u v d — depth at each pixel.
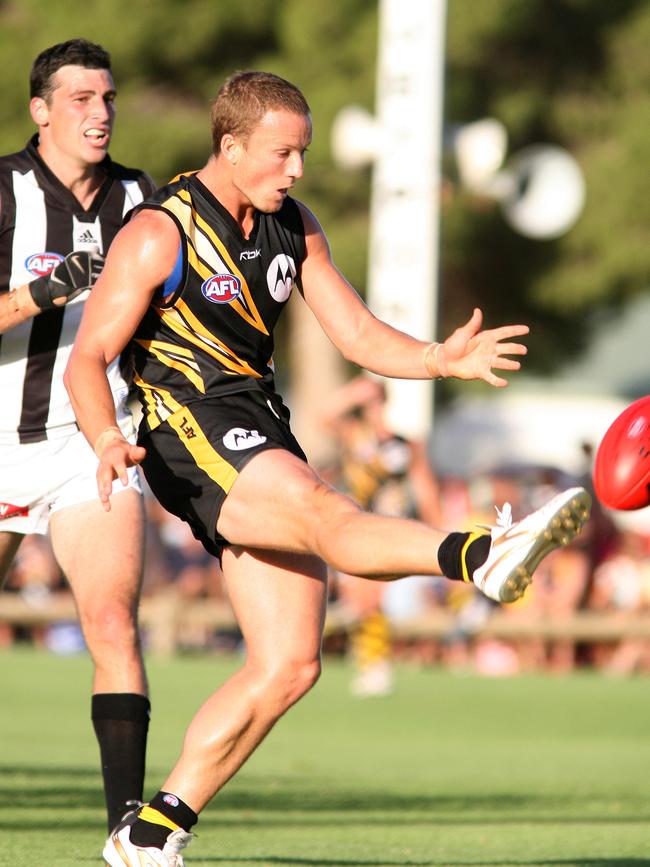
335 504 13.54
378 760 28.91
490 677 47.50
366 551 13.05
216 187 14.48
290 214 15.07
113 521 17.00
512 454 92.31
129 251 14.23
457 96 77.06
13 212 17.67
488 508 54.28
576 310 83.69
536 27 78.81
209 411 14.42
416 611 52.28
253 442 14.18
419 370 14.77
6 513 17.59
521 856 17.77
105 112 17.66
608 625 50.19
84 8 78.62
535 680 46.66
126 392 17.47
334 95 75.81
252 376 14.75
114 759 16.08
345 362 84.81
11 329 17.45
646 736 34.19
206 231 14.44
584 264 81.88
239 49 80.44
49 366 17.62
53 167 17.86
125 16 77.75
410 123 55.50
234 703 14.16
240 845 18.42
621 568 51.72
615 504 14.55
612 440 14.62
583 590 50.72
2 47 77.81
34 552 54.81
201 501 14.25
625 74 81.06
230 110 14.21
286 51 79.06
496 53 80.56
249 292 14.64
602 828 20.48
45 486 17.45
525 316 85.00
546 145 80.75
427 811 22.16
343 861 17.17
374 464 41.22
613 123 80.81
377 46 76.00
